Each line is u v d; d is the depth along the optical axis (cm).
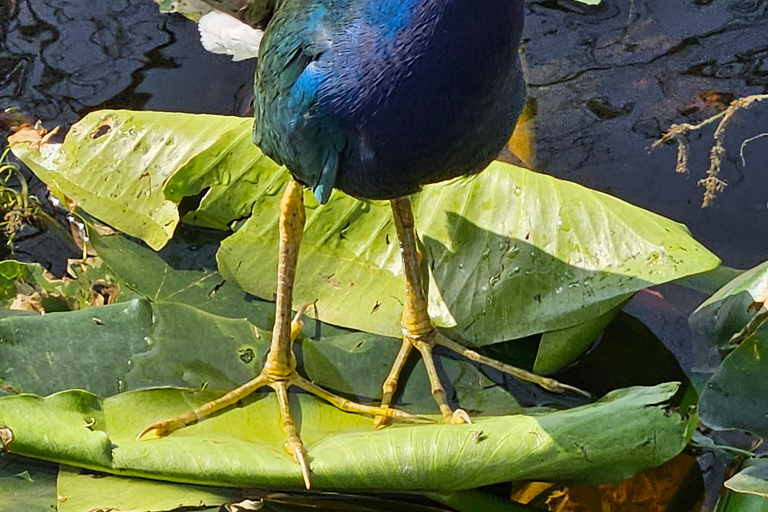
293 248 334
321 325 366
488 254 362
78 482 299
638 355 361
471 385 349
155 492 297
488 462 290
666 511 320
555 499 324
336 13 276
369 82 269
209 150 384
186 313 352
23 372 328
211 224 397
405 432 300
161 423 316
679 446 293
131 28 489
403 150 279
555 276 352
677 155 430
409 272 347
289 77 286
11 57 473
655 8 495
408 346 352
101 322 344
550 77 468
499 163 377
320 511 303
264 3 376
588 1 495
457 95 267
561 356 350
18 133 429
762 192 413
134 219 389
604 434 291
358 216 379
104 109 443
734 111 439
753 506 290
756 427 311
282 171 388
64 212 413
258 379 335
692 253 345
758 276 327
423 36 260
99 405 316
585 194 364
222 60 473
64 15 495
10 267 371
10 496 294
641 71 467
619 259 348
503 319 354
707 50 474
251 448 308
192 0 448
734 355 308
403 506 308
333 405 337
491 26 257
